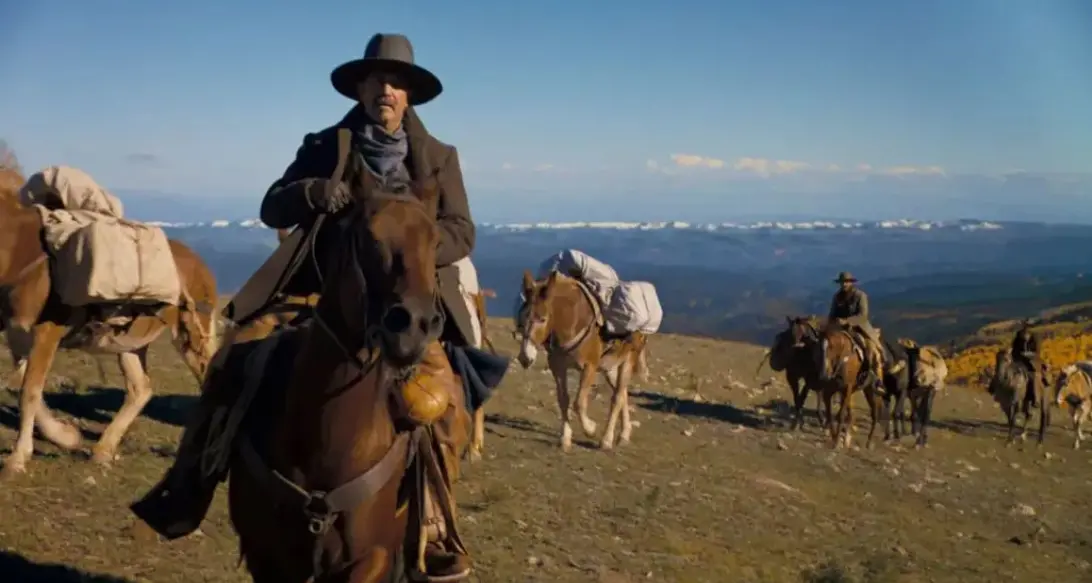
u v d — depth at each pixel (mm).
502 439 13219
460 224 4293
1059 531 13680
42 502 7621
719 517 10836
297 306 4551
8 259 8133
